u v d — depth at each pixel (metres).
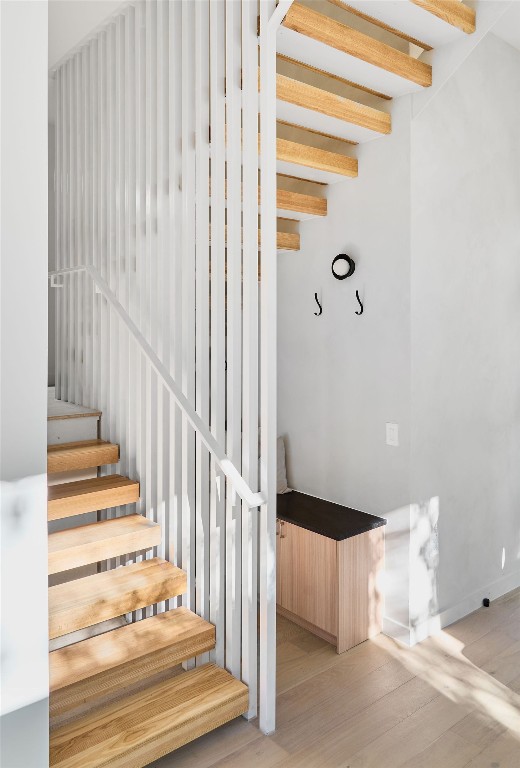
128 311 3.08
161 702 2.19
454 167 3.02
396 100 2.83
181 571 2.62
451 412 3.08
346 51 2.36
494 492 3.42
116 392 3.22
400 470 2.92
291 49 2.35
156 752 2.01
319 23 2.23
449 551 3.12
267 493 2.27
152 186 2.86
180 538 2.74
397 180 2.85
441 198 2.95
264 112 2.18
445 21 2.42
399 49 2.82
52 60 3.68
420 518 2.93
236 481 2.26
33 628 1.68
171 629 2.42
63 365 3.87
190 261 2.63
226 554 2.47
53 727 2.20
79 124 3.56
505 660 2.78
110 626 2.93
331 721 2.33
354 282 3.12
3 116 1.59
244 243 2.33
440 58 2.65
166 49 2.77
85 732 2.02
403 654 2.84
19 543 1.65
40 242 1.67
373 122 2.78
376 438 3.04
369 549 2.96
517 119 3.46
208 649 2.43
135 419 3.05
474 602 3.30
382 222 2.94
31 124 1.64
